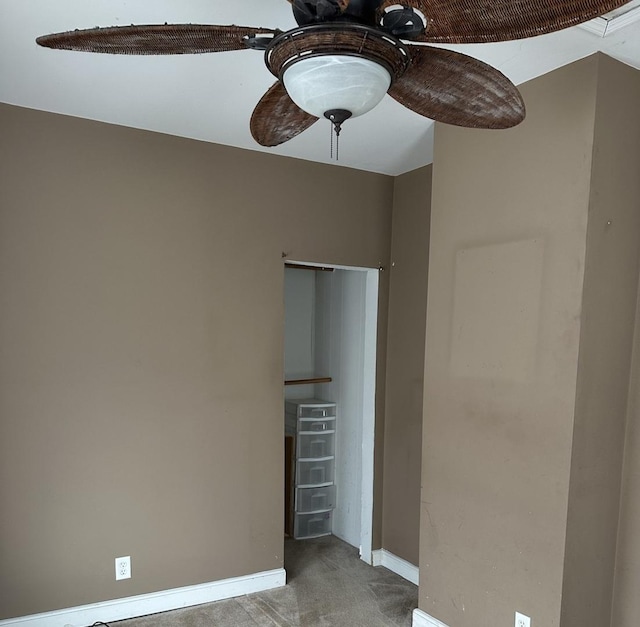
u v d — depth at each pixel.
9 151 2.42
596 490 2.04
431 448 2.55
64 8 1.65
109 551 2.65
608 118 1.94
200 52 1.26
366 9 1.07
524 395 2.11
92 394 2.60
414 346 3.23
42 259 2.49
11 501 2.44
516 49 1.86
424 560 2.58
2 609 2.43
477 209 2.33
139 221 2.70
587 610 2.05
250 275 2.99
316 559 3.52
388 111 2.40
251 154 2.98
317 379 4.00
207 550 2.89
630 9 1.64
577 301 1.92
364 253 3.36
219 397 2.91
